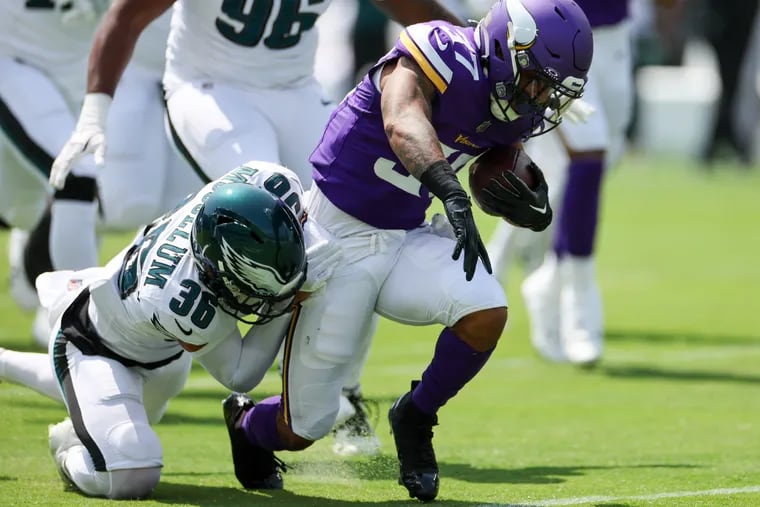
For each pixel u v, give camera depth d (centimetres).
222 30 1827
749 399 2406
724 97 7256
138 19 1727
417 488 1516
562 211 2731
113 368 1546
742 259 4578
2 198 2469
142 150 2369
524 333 3253
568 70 1429
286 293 1443
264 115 1852
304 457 1805
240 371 1570
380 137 1480
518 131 1494
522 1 1432
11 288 2795
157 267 1485
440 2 1798
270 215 1429
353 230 1509
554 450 1931
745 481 1672
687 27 7481
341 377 1536
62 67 2273
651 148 7981
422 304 1483
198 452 1862
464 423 2170
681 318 3459
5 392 1794
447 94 1441
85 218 2169
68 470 1545
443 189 1384
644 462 1828
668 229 5362
